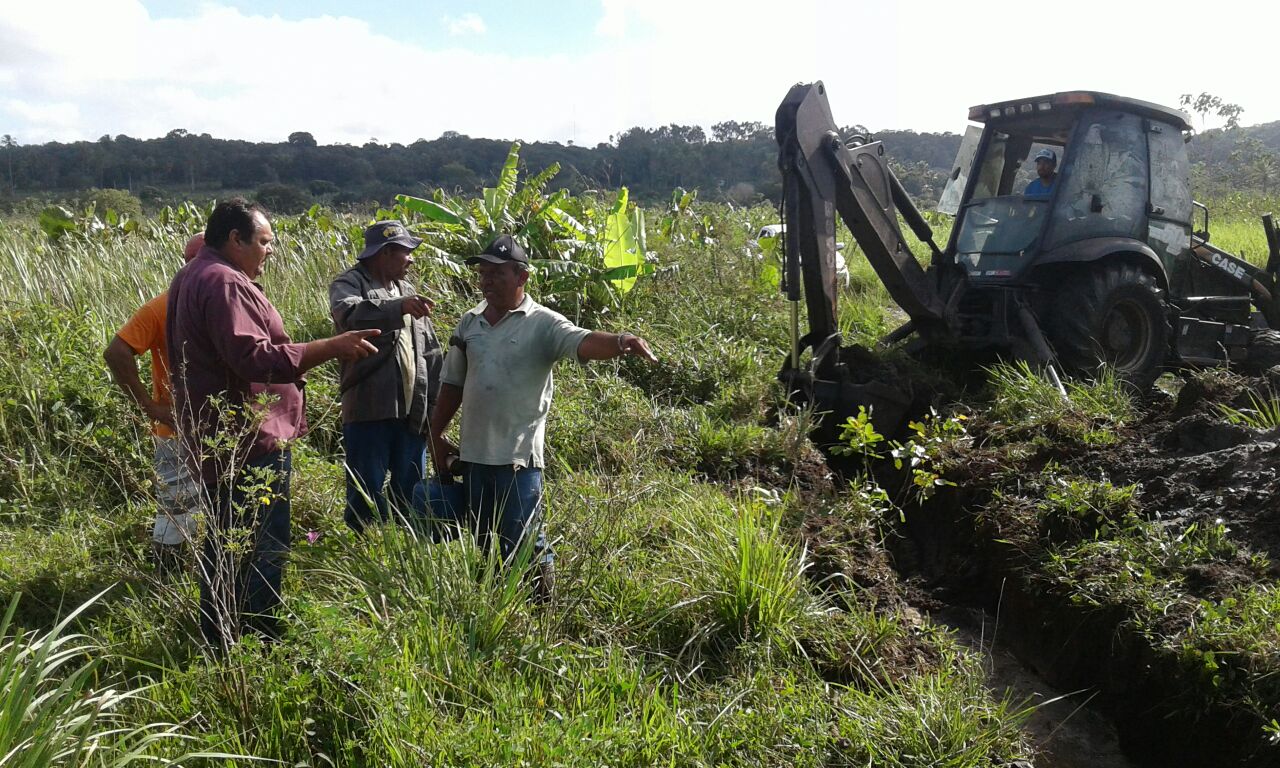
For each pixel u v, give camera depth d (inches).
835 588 179.8
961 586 192.5
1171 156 312.3
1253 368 300.0
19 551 171.9
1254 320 349.4
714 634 152.2
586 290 328.5
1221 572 156.6
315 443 227.6
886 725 132.6
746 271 410.9
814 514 201.2
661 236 432.1
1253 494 170.9
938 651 161.2
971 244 305.1
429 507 155.6
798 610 158.4
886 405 260.5
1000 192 315.0
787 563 164.9
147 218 436.1
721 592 154.2
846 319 370.3
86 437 206.5
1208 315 334.3
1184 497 179.8
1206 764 136.7
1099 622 159.6
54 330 239.1
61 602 150.3
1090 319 277.1
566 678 133.8
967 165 326.3
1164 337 290.5
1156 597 155.3
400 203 345.1
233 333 131.6
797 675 147.9
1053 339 283.4
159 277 304.0
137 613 147.2
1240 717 132.8
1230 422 199.6
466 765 112.0
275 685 121.0
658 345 299.6
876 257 271.6
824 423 259.1
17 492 196.4
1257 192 818.8
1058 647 166.6
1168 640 146.1
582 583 157.6
